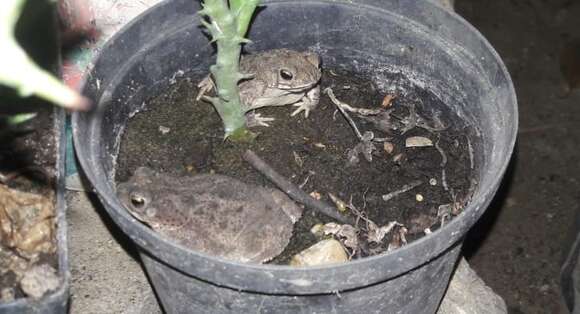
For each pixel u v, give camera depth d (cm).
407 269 57
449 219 66
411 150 70
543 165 102
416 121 71
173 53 69
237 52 65
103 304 71
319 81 73
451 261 63
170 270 60
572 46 116
